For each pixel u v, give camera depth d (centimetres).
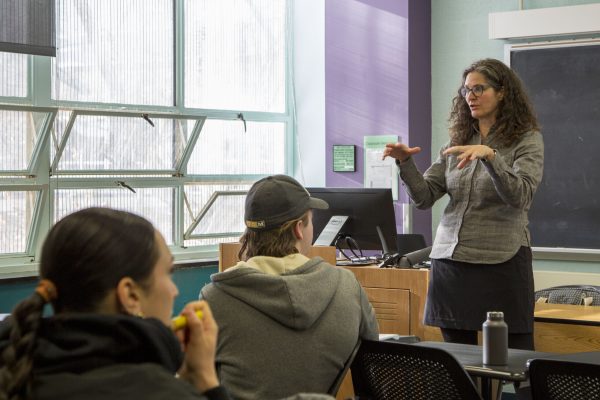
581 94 511
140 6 530
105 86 512
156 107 541
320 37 614
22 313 95
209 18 574
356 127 588
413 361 211
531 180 287
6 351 92
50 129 463
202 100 572
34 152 467
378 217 392
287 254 216
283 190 217
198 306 115
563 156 518
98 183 505
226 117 584
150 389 95
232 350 206
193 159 566
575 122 514
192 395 97
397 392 219
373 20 576
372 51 577
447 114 575
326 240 397
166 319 108
